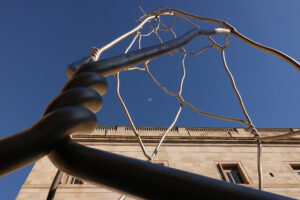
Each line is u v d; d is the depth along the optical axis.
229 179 9.80
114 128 11.84
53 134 0.30
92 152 0.32
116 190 0.29
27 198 7.66
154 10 2.72
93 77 0.47
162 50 0.73
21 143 0.26
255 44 1.47
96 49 0.91
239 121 2.38
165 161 10.05
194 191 0.24
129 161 0.30
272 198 0.23
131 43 2.12
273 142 11.75
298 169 10.51
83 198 7.97
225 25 1.61
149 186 0.26
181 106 2.98
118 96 2.45
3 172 0.24
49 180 8.47
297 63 1.27
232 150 11.08
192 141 11.29
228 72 2.38
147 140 10.86
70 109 0.34
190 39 0.95
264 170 10.11
